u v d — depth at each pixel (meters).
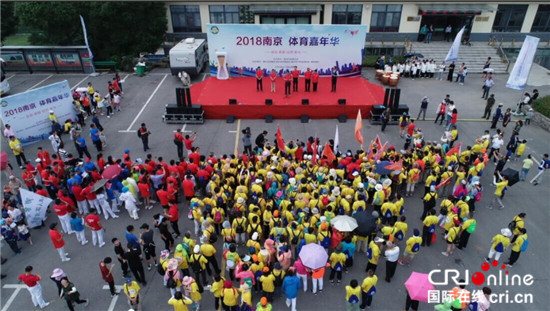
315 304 12.26
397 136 22.69
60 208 14.57
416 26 35.09
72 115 23.55
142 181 15.73
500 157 18.20
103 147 21.44
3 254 14.41
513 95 28.52
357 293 10.82
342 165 16.59
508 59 33.28
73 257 14.17
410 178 16.62
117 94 26.25
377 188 14.69
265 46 28.56
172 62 30.72
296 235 12.57
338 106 24.41
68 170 16.58
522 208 16.75
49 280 13.28
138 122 24.36
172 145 21.67
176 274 11.46
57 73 32.44
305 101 24.44
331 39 28.19
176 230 14.55
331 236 13.18
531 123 24.50
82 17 31.73
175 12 35.06
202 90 27.53
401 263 13.80
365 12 34.09
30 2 31.84
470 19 34.97
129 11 32.97
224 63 28.84
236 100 24.64
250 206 13.58
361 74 32.34
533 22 34.88
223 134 22.97
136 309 11.79
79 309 12.16
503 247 13.23
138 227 15.50
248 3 33.78
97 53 36.12
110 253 14.35
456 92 29.03
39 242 15.01
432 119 24.70
